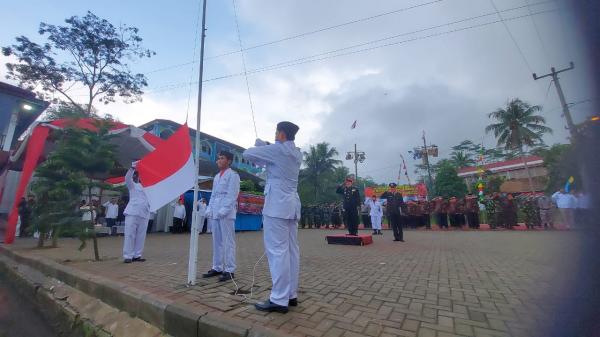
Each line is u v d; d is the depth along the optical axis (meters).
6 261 7.50
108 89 21.84
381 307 3.36
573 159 2.57
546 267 5.37
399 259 6.54
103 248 8.84
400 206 10.76
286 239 3.37
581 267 2.80
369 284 4.34
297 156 3.69
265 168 3.67
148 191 4.83
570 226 2.87
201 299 3.53
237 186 4.93
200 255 7.31
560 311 2.81
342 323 2.90
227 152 5.20
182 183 4.67
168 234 14.08
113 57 21.11
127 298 3.64
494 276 4.80
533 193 17.92
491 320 2.97
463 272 5.14
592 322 2.50
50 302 4.57
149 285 4.17
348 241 9.53
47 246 8.73
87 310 3.96
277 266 3.24
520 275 4.81
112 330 3.39
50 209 6.89
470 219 17.08
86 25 19.78
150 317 3.30
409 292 3.94
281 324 2.85
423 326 2.84
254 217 17.28
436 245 9.27
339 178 46.19
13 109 17.53
